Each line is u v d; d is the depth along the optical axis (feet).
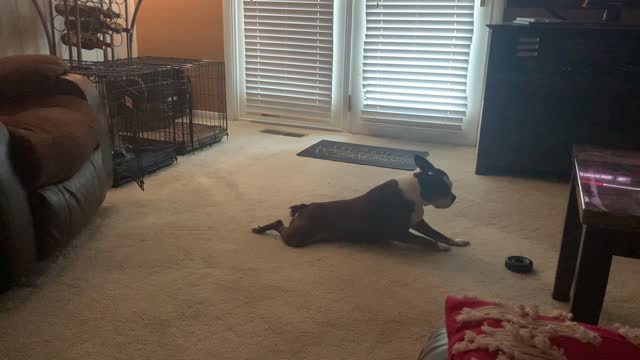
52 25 11.07
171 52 14.23
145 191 9.10
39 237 6.17
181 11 13.79
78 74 8.59
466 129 12.26
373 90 12.74
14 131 5.85
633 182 4.63
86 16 11.00
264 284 6.23
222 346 5.14
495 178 10.19
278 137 12.78
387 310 5.78
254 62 13.70
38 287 6.09
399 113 12.68
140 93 10.53
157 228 7.66
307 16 12.78
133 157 9.99
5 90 7.38
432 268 6.70
